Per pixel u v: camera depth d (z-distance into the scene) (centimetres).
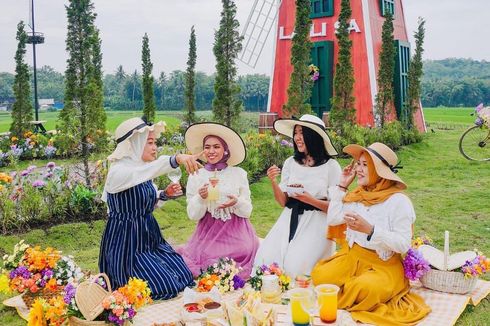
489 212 888
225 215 593
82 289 428
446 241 516
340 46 1489
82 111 1056
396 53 1759
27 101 1670
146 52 1848
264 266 538
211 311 427
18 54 1645
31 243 723
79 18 1060
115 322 417
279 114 1772
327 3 1698
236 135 589
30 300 489
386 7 1802
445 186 1126
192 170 500
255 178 1152
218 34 1284
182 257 582
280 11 1769
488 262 509
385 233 472
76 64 1056
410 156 1498
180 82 6275
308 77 1439
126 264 528
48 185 812
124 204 525
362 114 1691
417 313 468
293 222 570
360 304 472
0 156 1427
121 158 522
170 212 898
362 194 507
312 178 570
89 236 764
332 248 575
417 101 1797
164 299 522
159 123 541
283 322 412
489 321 475
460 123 2953
